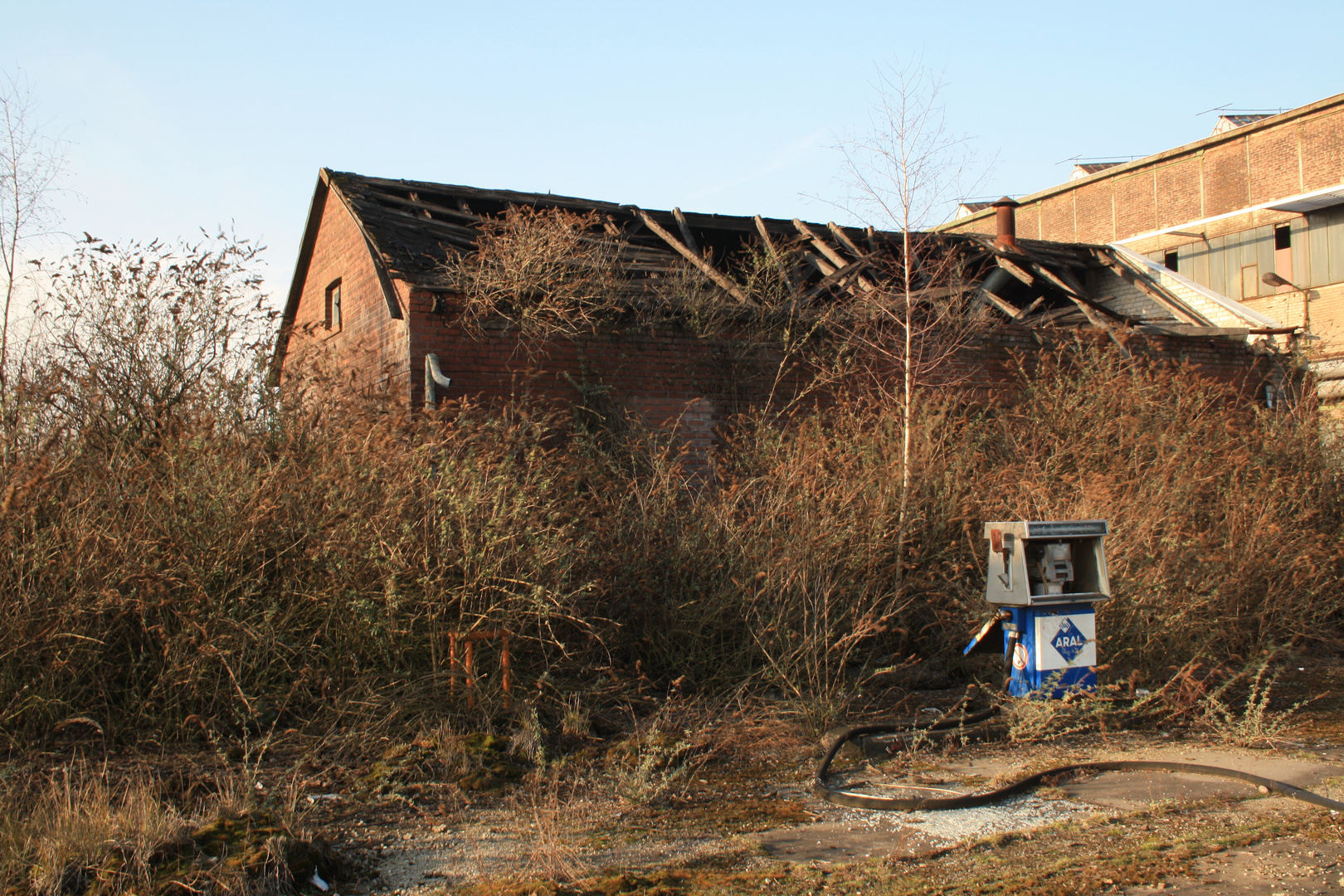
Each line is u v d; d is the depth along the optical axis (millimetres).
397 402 8055
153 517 6117
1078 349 12664
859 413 11234
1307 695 7594
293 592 6211
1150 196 33812
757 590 7641
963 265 13828
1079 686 6648
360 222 12125
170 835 3902
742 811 4902
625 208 15109
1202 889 3801
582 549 7246
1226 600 8500
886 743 6105
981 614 7402
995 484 8992
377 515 6555
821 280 14117
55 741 5516
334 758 5566
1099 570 6875
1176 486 8859
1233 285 29281
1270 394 15242
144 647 5980
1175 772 5535
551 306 10906
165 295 7730
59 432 6453
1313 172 28938
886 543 8398
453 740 5652
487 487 7133
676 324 12008
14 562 5637
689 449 11742
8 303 7609
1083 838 4445
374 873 4027
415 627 6609
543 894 3736
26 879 3578
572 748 5953
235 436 7008
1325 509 11008
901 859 4180
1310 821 4625
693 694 7273
